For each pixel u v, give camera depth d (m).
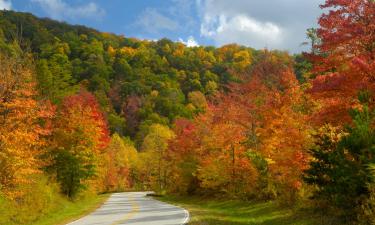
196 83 153.62
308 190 21.61
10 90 23.91
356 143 14.35
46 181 35.75
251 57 135.25
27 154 25.27
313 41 27.81
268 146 28.06
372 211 13.48
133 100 147.75
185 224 21.14
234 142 38.06
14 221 25.31
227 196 42.69
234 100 41.50
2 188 24.12
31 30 123.69
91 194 57.16
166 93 152.38
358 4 16.61
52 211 32.47
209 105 50.31
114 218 26.75
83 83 135.25
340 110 17.02
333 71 19.56
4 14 125.38
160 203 48.16
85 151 43.59
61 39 153.62
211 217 25.95
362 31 16.34
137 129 142.62
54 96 54.97
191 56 174.62
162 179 81.38
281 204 26.50
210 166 41.66
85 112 44.72
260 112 30.25
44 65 54.34
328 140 18.22
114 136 112.38
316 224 17.50
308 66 38.62
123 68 161.62
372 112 15.34
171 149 63.50
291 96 24.53
